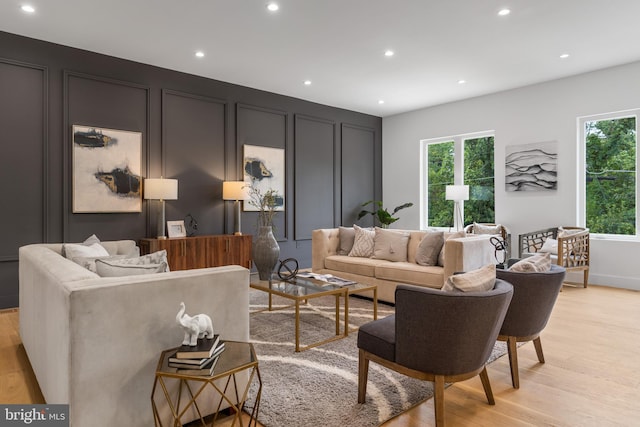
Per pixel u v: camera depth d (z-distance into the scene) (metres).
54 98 4.09
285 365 2.52
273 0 3.25
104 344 1.52
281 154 6.04
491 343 1.88
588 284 5.12
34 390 2.18
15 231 3.90
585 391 2.20
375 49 4.28
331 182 6.74
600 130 5.13
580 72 5.09
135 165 4.60
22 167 3.93
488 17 3.56
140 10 3.41
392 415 1.93
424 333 1.78
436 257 4.05
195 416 1.75
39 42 4.00
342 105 6.69
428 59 4.58
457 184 6.55
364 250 4.70
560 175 5.36
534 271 2.36
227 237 4.95
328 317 3.64
